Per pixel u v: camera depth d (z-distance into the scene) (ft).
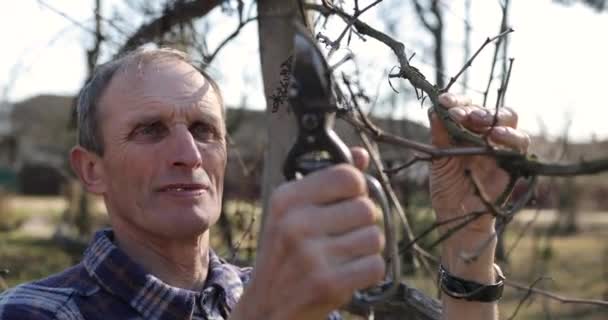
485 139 4.33
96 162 6.01
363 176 3.45
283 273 3.44
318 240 3.34
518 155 4.23
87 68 11.60
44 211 64.54
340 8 6.93
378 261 3.36
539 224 50.11
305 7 7.98
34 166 93.09
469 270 5.57
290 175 3.81
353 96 5.20
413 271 11.43
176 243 5.80
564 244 47.16
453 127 4.85
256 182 13.96
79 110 6.07
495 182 5.39
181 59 5.95
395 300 7.61
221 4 9.34
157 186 5.62
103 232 5.90
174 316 5.59
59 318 5.48
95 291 5.61
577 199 55.98
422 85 5.36
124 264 5.60
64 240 22.09
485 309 5.65
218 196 5.92
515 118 5.19
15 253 26.71
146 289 5.57
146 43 10.87
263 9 8.70
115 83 5.81
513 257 36.78
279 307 3.46
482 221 5.47
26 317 5.48
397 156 13.76
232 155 14.73
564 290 29.27
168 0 10.59
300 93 3.75
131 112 5.69
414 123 13.71
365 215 3.38
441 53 13.69
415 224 17.72
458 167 5.41
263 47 8.70
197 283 5.98
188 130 5.78
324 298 3.35
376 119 13.82
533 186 4.42
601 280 31.07
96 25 11.14
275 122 8.70
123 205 5.78
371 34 5.99
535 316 23.58
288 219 3.37
